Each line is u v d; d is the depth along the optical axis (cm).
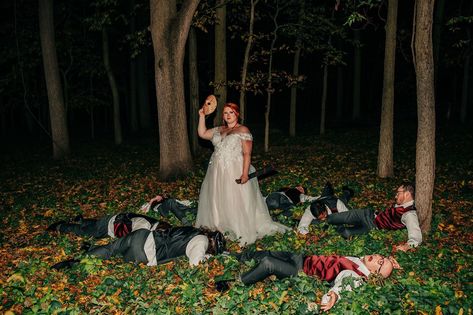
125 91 3014
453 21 850
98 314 466
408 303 463
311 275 517
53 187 1172
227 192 670
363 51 3284
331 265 509
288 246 632
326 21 1509
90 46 2112
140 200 936
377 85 3828
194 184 1066
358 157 1455
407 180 1052
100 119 4094
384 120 1077
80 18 1989
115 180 1200
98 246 605
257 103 3906
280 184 1018
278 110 3894
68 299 501
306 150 1644
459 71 2705
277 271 516
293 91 2036
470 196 909
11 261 618
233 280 518
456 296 473
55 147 1758
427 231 670
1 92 2223
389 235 655
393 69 1052
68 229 714
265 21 2155
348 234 668
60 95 1747
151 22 1090
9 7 1927
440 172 1175
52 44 1697
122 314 468
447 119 2527
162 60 1093
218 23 1362
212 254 581
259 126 2598
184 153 1143
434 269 557
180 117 1127
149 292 515
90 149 2011
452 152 1510
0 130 3519
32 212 901
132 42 1357
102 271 568
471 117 2530
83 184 1181
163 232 593
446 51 2088
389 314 441
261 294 484
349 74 3503
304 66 3356
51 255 637
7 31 1919
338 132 2212
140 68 2809
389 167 1093
